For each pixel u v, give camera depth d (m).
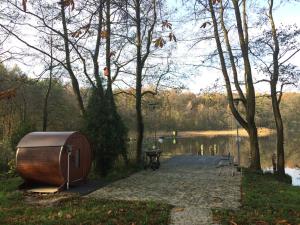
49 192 14.09
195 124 80.88
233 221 9.98
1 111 31.86
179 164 23.84
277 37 24.06
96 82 18.64
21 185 14.81
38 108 38.47
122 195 13.61
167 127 64.00
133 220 10.00
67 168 14.80
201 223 9.86
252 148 22.38
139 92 23.00
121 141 19.03
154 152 21.33
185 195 13.57
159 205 11.79
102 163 18.22
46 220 9.94
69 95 39.97
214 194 13.76
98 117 18.23
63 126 40.22
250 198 12.93
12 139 21.14
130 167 20.64
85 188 14.97
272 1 23.88
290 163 41.75
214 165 23.22
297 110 58.41
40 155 14.48
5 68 30.14
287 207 11.67
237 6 22.67
